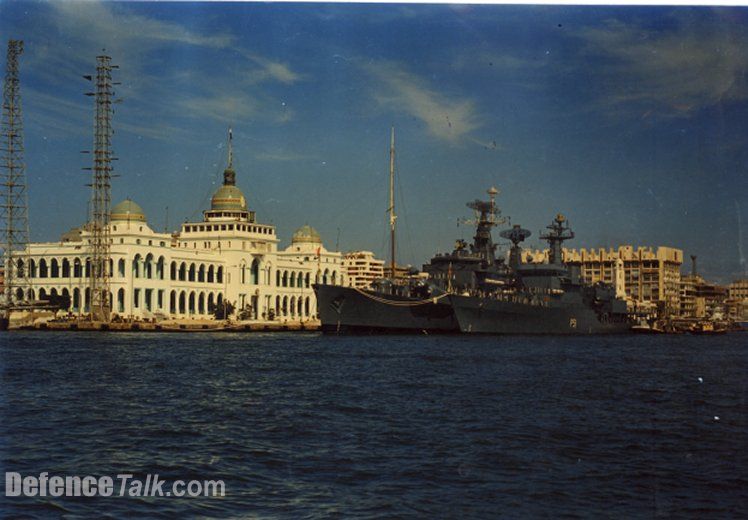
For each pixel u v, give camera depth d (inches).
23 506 1391.5
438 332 5895.7
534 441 1876.2
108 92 7278.5
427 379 3011.8
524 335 6156.5
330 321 5861.2
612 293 7549.2
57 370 3262.8
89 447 1785.2
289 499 1424.7
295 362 3718.0
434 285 5890.8
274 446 1796.3
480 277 6299.2
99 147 7416.3
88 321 7450.8
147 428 1989.4
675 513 1400.1
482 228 6545.3
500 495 1456.7
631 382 3107.8
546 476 1581.0
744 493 1518.2
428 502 1409.9
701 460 1750.7
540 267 6520.7
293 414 2192.4
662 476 1610.5
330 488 1485.0
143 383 2847.0
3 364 3503.9
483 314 5841.5
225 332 7810.0
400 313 5802.2
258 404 2367.1
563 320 6569.9
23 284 7770.7
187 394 2571.4
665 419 2235.5
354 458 1689.2
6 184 7185.0
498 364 3671.3
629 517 1373.0
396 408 2300.7
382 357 4013.3
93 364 3550.7
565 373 3351.4
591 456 1756.9
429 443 1831.9
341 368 3430.1
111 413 2198.6
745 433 2060.8
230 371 3289.9
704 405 2522.1
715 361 4306.1
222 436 1898.4
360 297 5757.9
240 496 1440.7
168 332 7450.8
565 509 1397.6
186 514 1354.6
